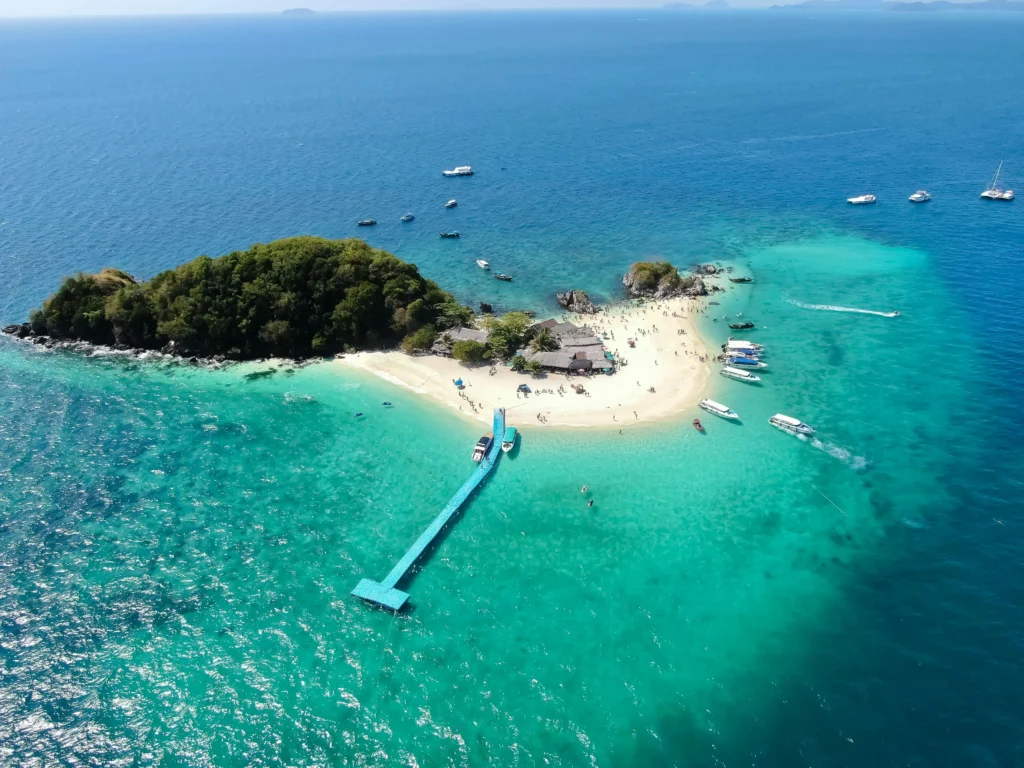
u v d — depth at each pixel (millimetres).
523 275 126438
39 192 174500
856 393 85375
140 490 70562
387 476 72875
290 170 199125
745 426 79438
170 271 102938
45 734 46562
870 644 52344
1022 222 143125
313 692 49594
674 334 101438
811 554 61156
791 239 140500
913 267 124000
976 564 59219
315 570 60469
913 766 43500
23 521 65938
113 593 57906
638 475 71938
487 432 79750
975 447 74375
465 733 46562
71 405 85688
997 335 98188
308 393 88500
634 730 46531
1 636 53844
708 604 56375
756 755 44625
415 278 103688
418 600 57375
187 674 50844
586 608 56281
